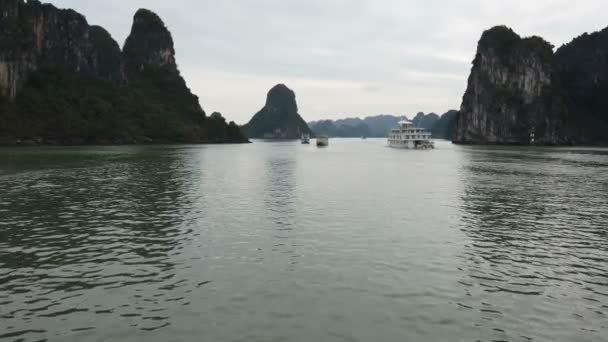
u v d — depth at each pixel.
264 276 15.92
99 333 11.44
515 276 16.31
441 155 115.00
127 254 18.55
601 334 11.77
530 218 27.38
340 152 135.50
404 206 31.41
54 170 55.88
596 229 24.28
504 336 11.59
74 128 161.50
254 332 11.58
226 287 14.80
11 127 143.88
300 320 12.34
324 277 15.89
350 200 33.97
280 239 21.31
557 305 13.66
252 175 53.78
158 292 14.29
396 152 135.25
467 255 18.98
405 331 11.77
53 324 11.91
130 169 59.22
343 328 11.89
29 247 19.52
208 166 67.62
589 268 17.36
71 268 16.66
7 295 13.92
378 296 14.17
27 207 29.52
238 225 24.38
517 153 128.38
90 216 26.61
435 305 13.54
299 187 42.00
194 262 17.50
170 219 25.88
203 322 12.14
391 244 20.62
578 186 44.19
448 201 33.97
